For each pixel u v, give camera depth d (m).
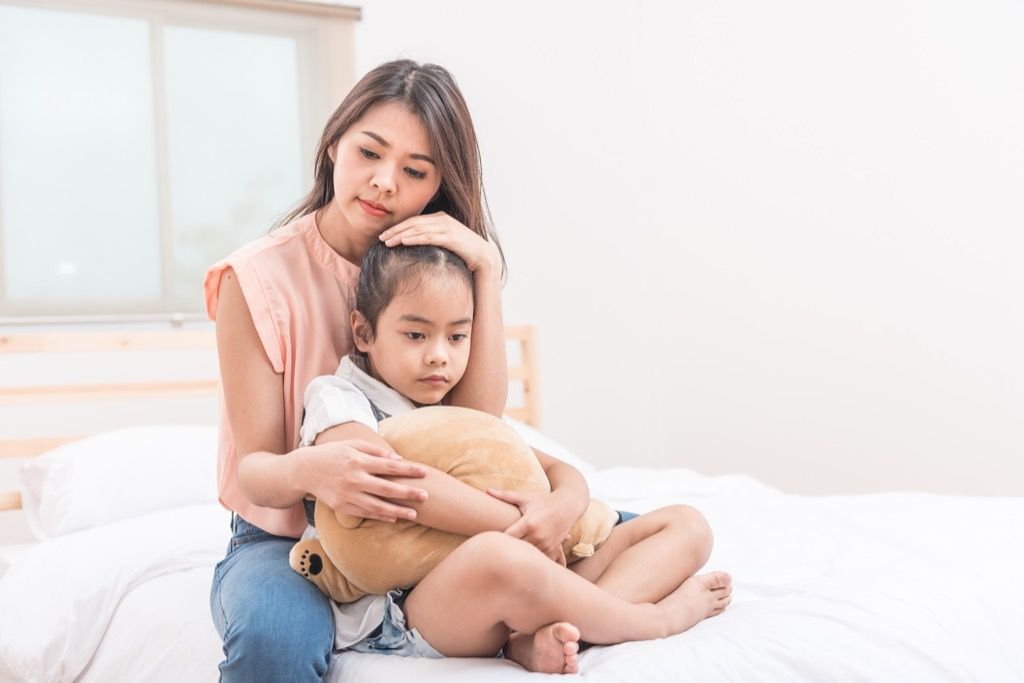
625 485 2.25
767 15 3.15
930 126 2.71
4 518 2.36
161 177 2.66
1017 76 2.51
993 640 1.11
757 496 2.11
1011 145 2.53
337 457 1.08
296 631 1.08
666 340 3.50
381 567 1.09
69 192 2.54
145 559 1.57
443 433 1.15
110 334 2.47
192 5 2.68
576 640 0.99
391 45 2.98
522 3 3.26
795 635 1.04
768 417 3.17
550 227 3.32
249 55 2.78
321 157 1.38
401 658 1.09
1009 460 2.53
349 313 1.31
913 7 2.75
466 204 1.35
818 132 3.01
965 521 1.62
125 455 2.05
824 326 3.00
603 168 3.44
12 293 2.47
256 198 2.79
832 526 1.69
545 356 3.30
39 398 2.40
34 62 2.50
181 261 2.69
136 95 2.63
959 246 2.65
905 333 2.78
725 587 1.22
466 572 1.02
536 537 1.10
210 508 1.88
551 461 1.28
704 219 3.37
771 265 3.15
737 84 3.24
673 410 3.49
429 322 1.20
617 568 1.20
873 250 2.86
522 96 3.26
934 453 2.71
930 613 1.11
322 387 1.21
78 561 1.61
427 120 1.28
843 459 2.95
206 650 1.29
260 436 1.24
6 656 1.50
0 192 2.46
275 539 1.32
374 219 1.30
